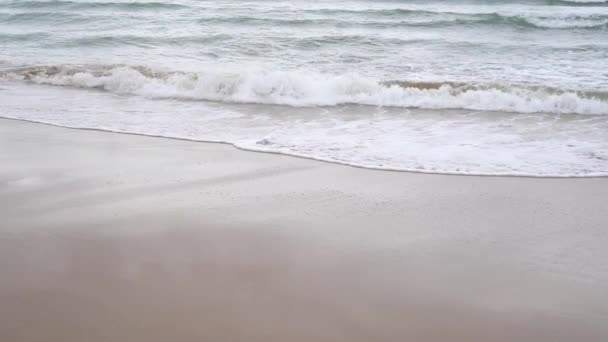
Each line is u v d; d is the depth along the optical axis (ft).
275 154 20.88
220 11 68.28
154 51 46.06
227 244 12.85
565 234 13.83
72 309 9.82
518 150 21.65
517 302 10.45
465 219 14.79
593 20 60.80
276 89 32.07
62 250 12.34
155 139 23.16
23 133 24.04
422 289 10.87
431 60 42.24
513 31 56.59
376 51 45.78
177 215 14.66
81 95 33.22
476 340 9.17
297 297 10.43
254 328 9.34
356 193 16.71
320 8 70.74
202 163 19.69
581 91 31.14
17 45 49.42
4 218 14.26
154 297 10.30
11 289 10.50
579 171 19.15
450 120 27.14
